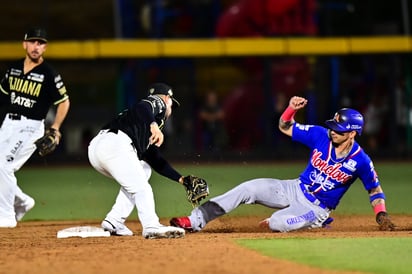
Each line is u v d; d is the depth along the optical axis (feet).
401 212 119.14
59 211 126.41
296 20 246.88
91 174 201.36
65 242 76.89
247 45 234.17
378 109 252.83
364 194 148.36
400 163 231.09
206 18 275.18
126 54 230.89
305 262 62.18
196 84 251.60
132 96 240.94
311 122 247.91
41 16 334.24
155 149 81.56
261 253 66.80
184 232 79.46
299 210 85.46
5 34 322.75
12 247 73.26
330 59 246.27
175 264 61.36
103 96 325.83
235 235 81.56
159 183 167.63
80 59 230.07
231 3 277.03
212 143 247.91
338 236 79.41
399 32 277.64
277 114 242.78
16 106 97.35
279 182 86.84
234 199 85.76
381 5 280.92
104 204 136.46
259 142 254.47
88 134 260.21
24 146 97.35
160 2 268.62
